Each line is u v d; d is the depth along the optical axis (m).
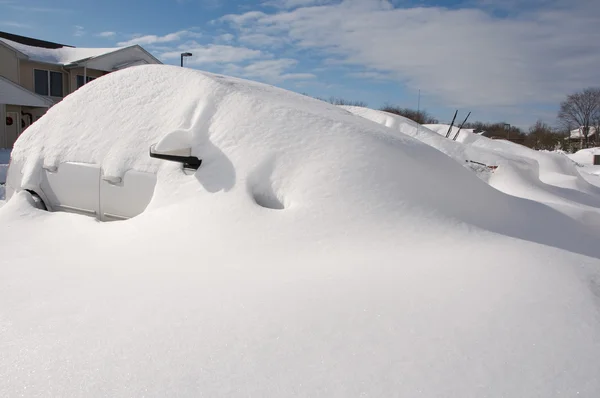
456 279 2.72
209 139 4.36
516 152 13.94
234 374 1.96
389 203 3.83
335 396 1.81
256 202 3.95
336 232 3.55
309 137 4.27
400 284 2.70
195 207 3.92
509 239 3.64
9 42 29.19
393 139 4.60
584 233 4.87
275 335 2.24
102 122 4.94
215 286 2.87
